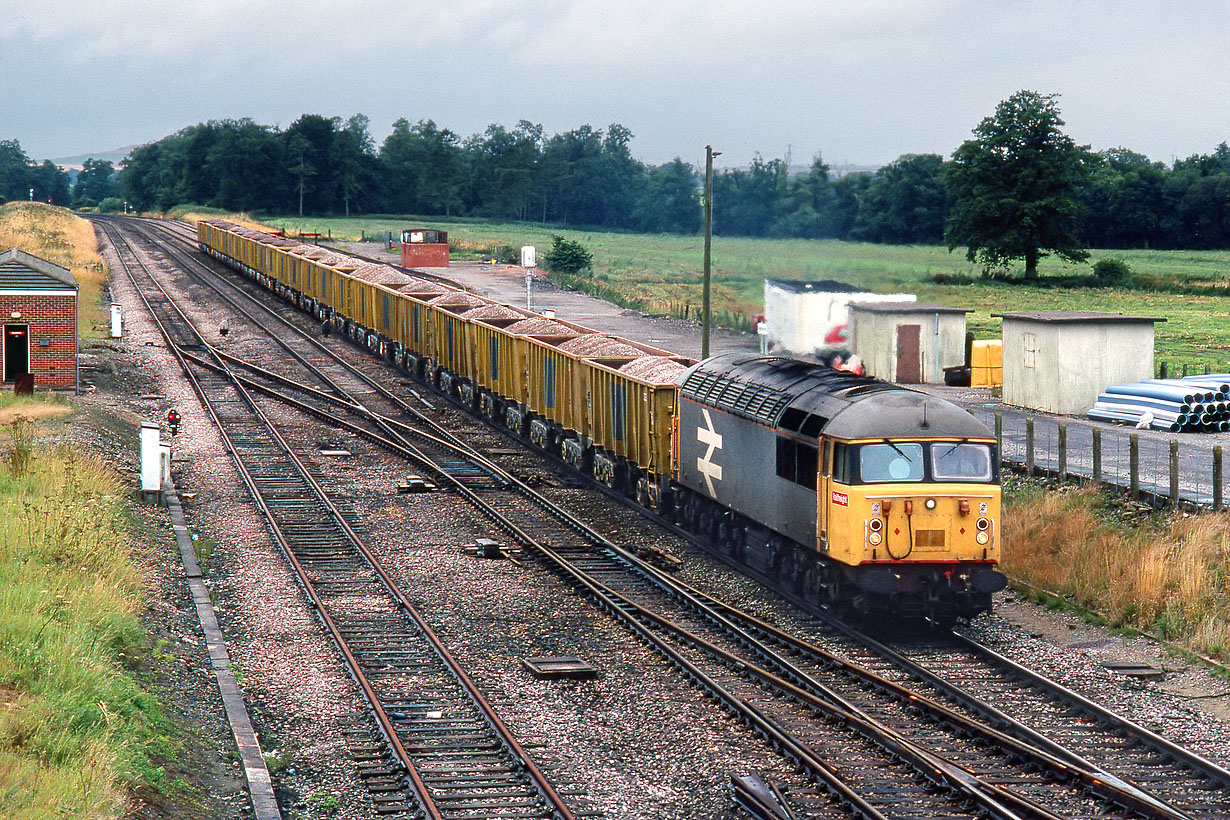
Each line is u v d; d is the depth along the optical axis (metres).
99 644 23.91
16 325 59.69
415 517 42.41
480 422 62.47
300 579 34.47
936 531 29.44
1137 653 29.00
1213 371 68.88
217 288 116.69
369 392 69.56
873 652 29.05
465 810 19.94
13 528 29.88
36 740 18.86
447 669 27.36
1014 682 27.02
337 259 99.25
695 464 39.78
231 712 24.22
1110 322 58.00
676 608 32.66
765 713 24.64
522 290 119.19
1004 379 61.84
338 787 21.03
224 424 58.56
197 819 19.11
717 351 79.56
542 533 40.81
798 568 33.34
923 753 21.58
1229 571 31.17
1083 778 20.66
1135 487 38.09
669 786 21.16
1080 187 149.25
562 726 23.98
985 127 147.88
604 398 46.94
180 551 36.53
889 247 182.62
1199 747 23.09
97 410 54.78
